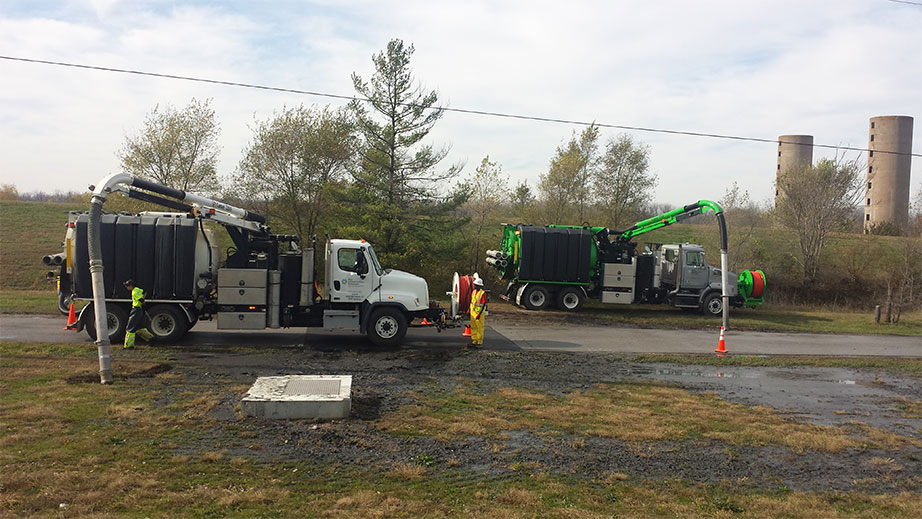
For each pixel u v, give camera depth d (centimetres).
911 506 725
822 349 1903
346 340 1664
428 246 2744
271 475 711
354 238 2608
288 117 2989
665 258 2759
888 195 6612
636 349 1744
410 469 752
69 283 1552
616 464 823
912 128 6612
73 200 6150
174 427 862
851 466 870
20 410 896
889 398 1308
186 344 1506
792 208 4100
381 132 2753
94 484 645
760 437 975
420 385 1194
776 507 700
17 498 599
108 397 996
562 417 1023
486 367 1395
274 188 2992
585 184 3928
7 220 3819
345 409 945
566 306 2555
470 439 888
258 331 1764
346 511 618
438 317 1653
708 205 2216
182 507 605
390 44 2695
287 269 1571
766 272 3969
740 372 1507
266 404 921
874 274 3984
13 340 1463
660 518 650
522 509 651
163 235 1480
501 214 3788
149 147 2938
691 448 909
